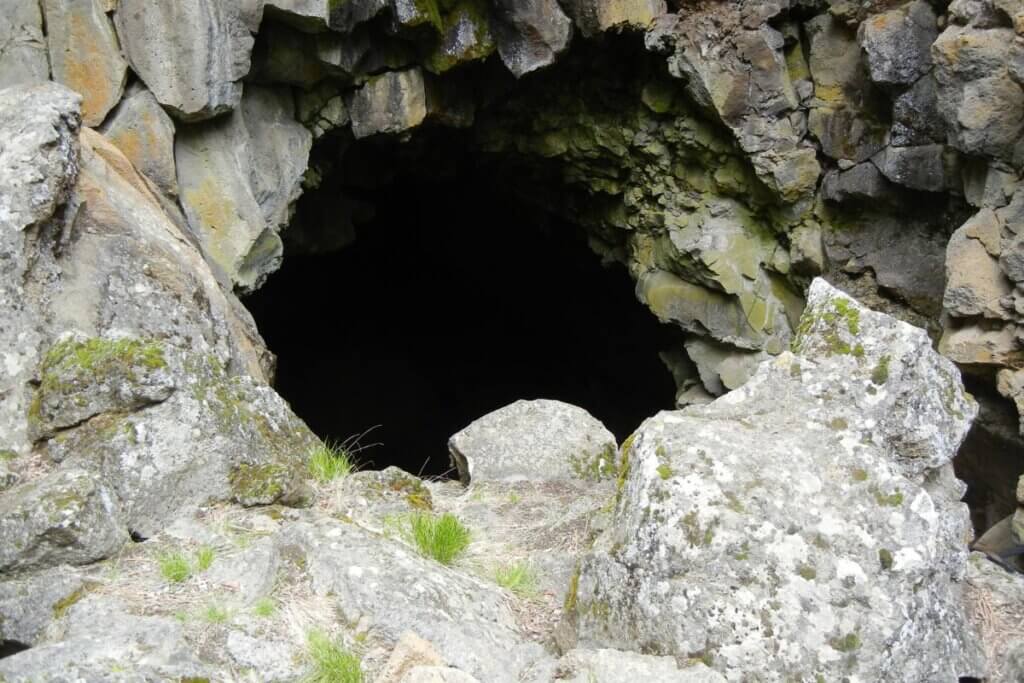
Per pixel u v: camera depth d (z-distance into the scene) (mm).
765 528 3361
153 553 3838
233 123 7992
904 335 3936
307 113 8734
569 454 5297
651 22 8742
